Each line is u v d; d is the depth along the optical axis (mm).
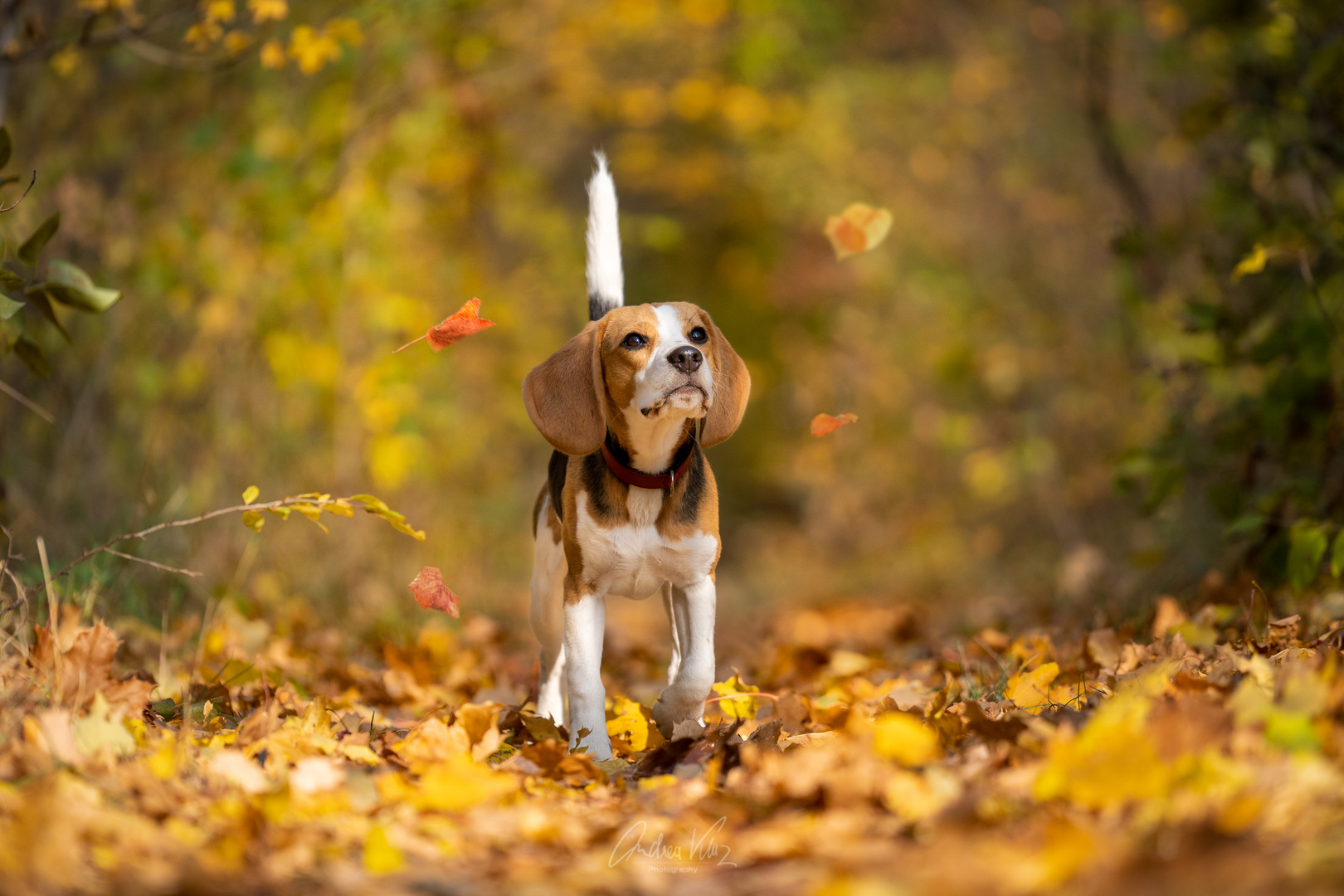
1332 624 6453
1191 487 10656
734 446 27578
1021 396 16938
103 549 6242
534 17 14852
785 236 25125
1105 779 3750
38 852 3412
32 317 10227
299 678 7590
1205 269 10211
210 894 3309
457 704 7145
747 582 22141
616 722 6078
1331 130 9523
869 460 21172
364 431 12656
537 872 3689
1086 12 14273
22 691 5195
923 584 17266
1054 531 16297
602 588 6176
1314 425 8711
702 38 17078
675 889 3572
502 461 16672
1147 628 7914
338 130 12766
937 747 4852
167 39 11672
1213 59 10773
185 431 11516
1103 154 14391
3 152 6309
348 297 13023
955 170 18984
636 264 27109
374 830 3752
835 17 17734
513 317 15906
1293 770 3717
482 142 14945
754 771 4766
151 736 5168
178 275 11320
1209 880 2998
